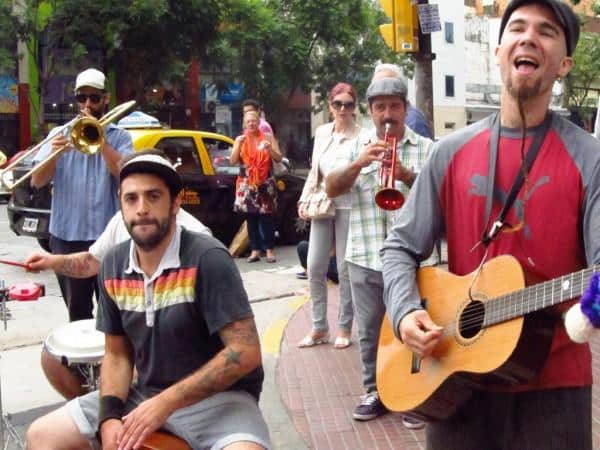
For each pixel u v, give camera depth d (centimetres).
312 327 657
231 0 2423
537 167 241
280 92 2747
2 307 377
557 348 239
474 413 258
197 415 296
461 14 4100
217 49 2450
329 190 464
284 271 945
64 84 2564
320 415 482
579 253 239
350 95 563
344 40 2734
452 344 255
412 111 610
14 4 2333
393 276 269
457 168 260
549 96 245
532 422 242
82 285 507
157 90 2723
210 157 1078
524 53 236
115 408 306
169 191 301
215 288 294
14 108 2680
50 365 387
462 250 260
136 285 303
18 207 977
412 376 269
